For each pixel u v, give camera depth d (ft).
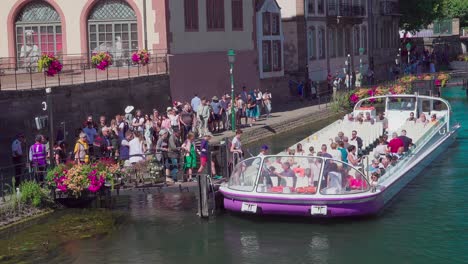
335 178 81.71
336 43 226.79
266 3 179.42
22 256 72.69
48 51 140.77
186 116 118.32
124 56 137.80
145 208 89.45
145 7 136.26
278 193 81.97
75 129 107.04
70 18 139.13
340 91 192.75
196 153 92.32
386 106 132.77
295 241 76.59
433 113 129.39
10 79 130.21
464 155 118.83
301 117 159.53
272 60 183.42
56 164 90.68
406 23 302.66
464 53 349.61
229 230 80.43
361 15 243.40
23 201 84.02
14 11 141.18
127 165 91.71
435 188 96.99
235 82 162.91
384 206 88.07
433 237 77.05
